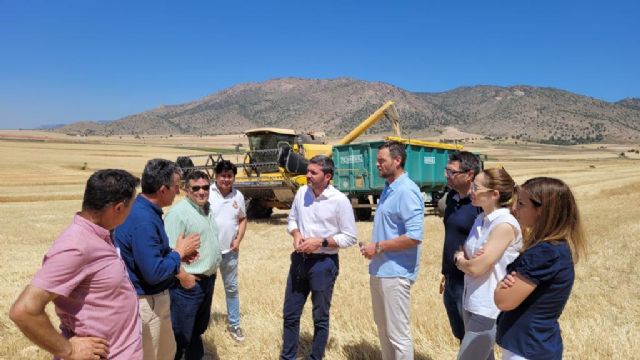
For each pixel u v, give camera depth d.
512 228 3.93
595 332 5.92
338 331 6.29
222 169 6.19
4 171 51.16
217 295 8.09
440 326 6.19
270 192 19.19
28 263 11.66
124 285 3.17
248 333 6.41
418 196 4.79
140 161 71.00
